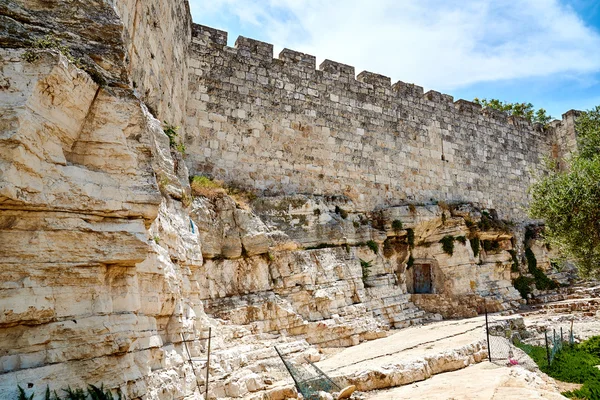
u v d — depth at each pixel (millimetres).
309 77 25188
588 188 18281
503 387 10688
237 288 17609
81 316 6645
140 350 7691
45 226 6480
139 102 7957
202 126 21438
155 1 14406
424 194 28219
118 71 7906
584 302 24125
